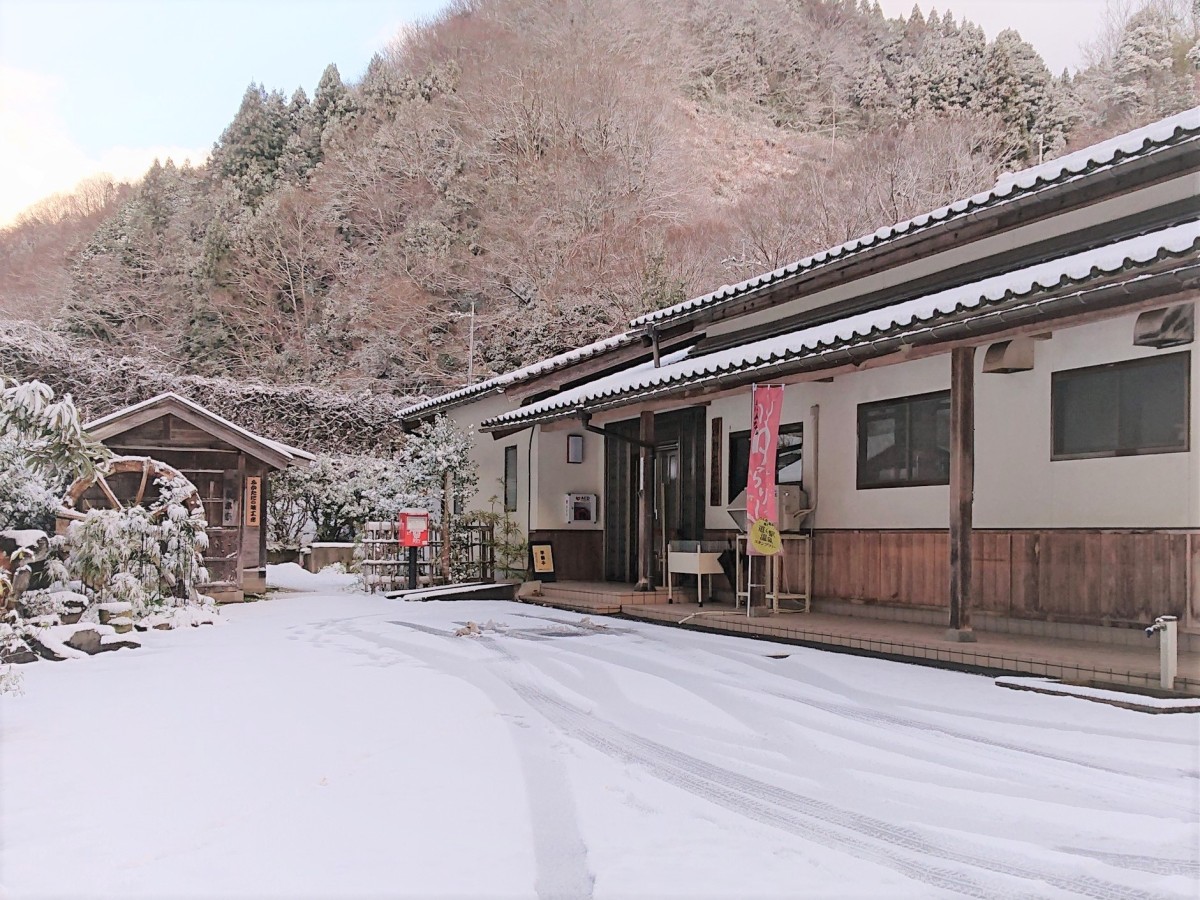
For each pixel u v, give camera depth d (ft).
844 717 18.02
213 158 132.46
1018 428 25.23
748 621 29.45
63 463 27.86
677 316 38.75
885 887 9.96
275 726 17.37
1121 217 24.32
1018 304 19.52
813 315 34.65
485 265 98.73
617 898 9.62
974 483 26.48
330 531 62.34
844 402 31.42
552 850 11.02
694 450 39.27
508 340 91.25
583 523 46.11
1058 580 23.95
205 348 100.73
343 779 13.91
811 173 103.96
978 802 12.86
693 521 39.09
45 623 26.78
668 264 93.71
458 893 9.72
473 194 105.40
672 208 106.11
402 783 13.69
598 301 91.20
